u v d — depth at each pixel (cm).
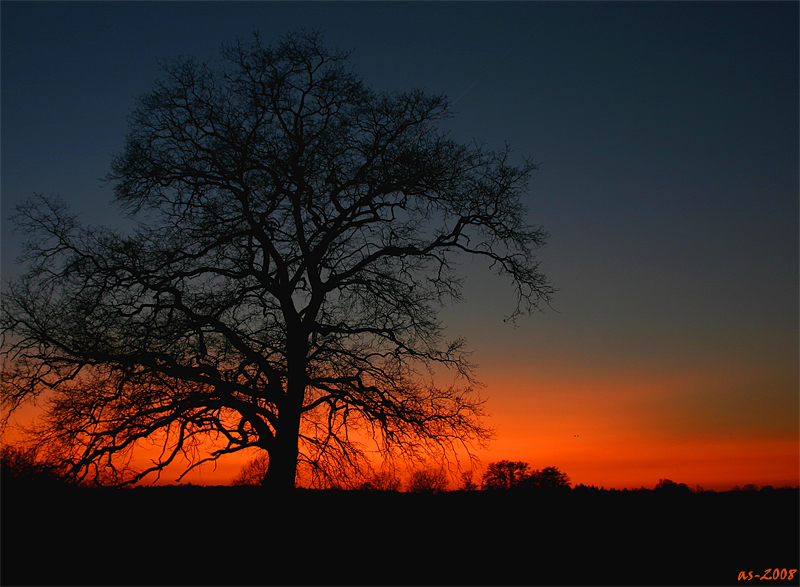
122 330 1562
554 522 1694
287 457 1567
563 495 2034
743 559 1384
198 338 1639
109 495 1825
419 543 1525
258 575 1313
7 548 1416
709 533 1562
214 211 1725
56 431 1506
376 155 1758
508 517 1748
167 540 1500
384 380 1730
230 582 1275
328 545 1498
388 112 1741
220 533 1548
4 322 1518
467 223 1797
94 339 1544
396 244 1878
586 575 1318
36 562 1350
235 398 1579
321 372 1714
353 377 1680
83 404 1517
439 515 1767
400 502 1908
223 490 2019
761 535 1532
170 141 1725
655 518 1708
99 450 1472
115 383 1555
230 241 1703
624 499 1952
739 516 1694
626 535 1570
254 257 1794
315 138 1702
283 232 1814
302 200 1730
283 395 1631
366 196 1730
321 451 1673
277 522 1530
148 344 1587
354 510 1798
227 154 1702
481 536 1582
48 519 1606
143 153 1681
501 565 1384
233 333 1612
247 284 1770
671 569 1341
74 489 1548
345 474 1692
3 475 1552
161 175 1697
